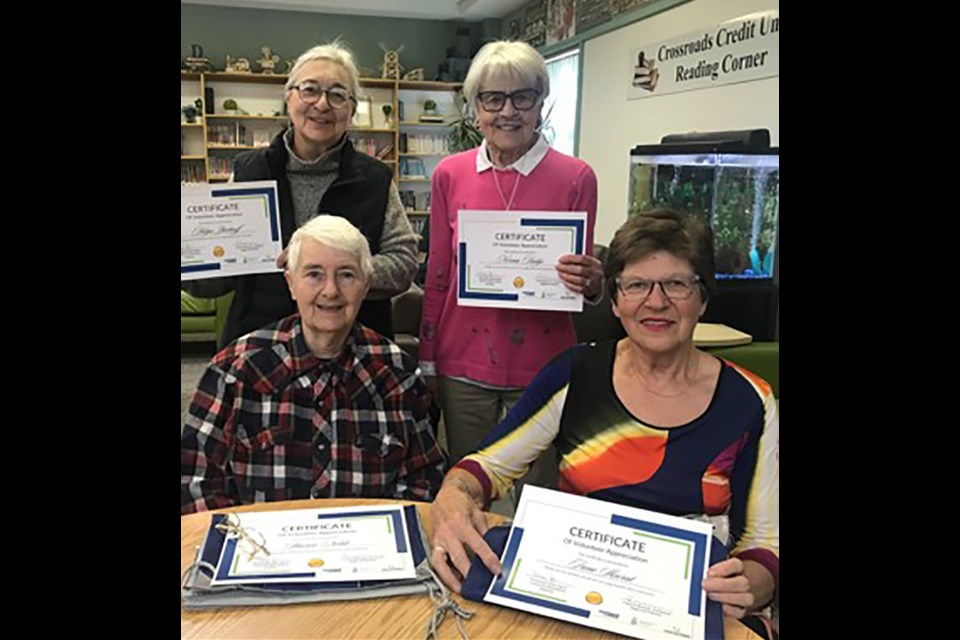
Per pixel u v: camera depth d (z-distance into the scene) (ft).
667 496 4.00
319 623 3.03
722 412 4.00
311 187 6.32
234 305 6.40
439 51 25.98
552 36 21.47
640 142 16.74
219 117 22.77
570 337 6.31
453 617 3.05
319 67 6.01
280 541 3.46
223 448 4.81
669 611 3.02
